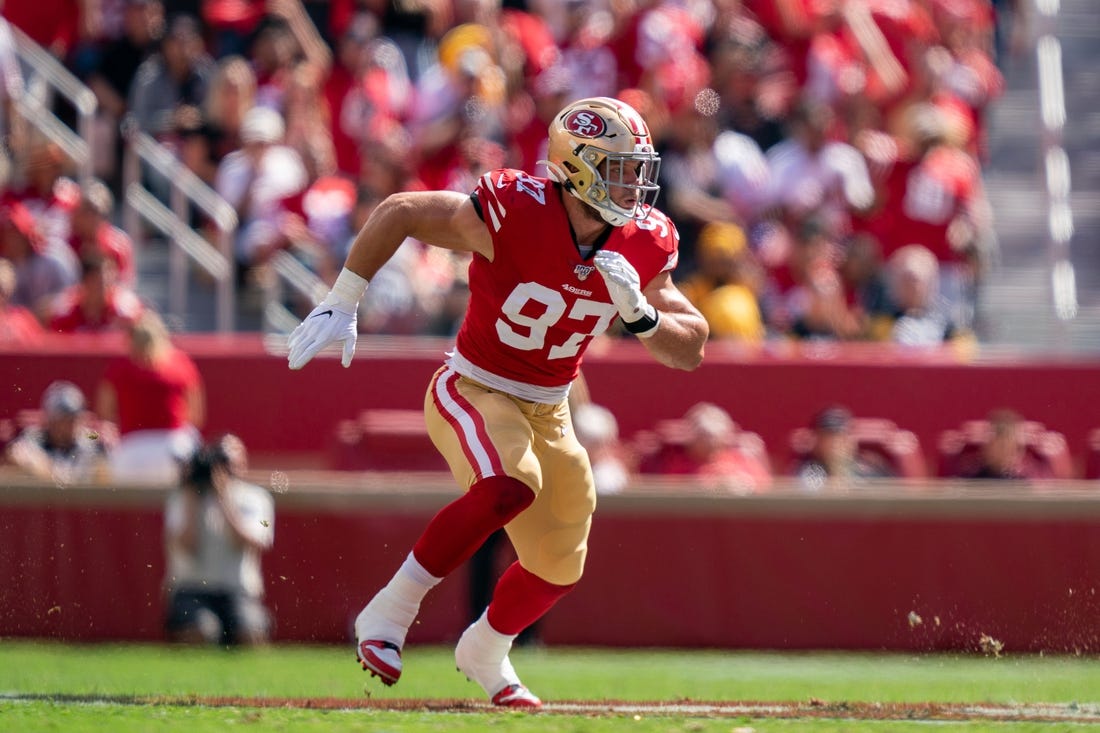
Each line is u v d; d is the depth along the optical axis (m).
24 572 32.31
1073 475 41.31
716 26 49.69
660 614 33.94
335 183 43.69
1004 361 41.59
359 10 47.25
